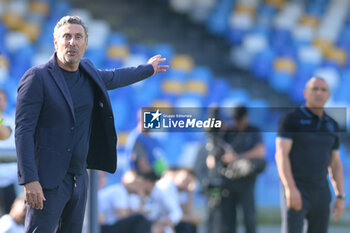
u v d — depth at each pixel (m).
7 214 20.28
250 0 66.88
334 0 68.38
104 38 60.78
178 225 25.19
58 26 12.16
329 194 18.61
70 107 11.88
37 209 11.79
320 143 18.33
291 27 65.50
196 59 61.56
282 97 60.34
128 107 53.31
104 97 12.35
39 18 60.62
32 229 11.80
